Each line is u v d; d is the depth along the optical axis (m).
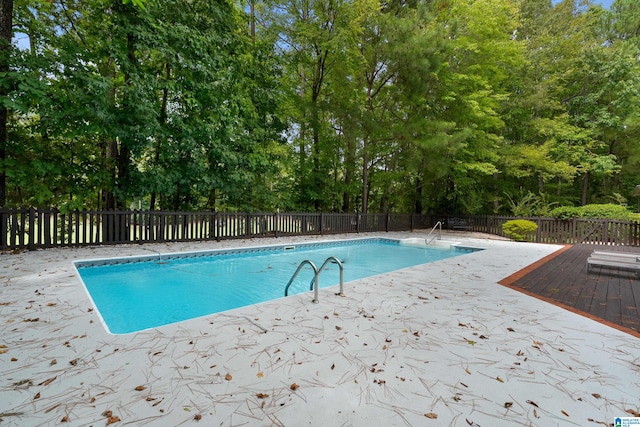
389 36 12.48
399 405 1.87
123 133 8.13
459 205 17.70
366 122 13.35
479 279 5.30
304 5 12.75
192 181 10.11
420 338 2.86
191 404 1.85
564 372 2.29
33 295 3.95
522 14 16.94
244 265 7.89
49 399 1.87
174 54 8.77
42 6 9.05
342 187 15.47
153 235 8.91
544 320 3.38
